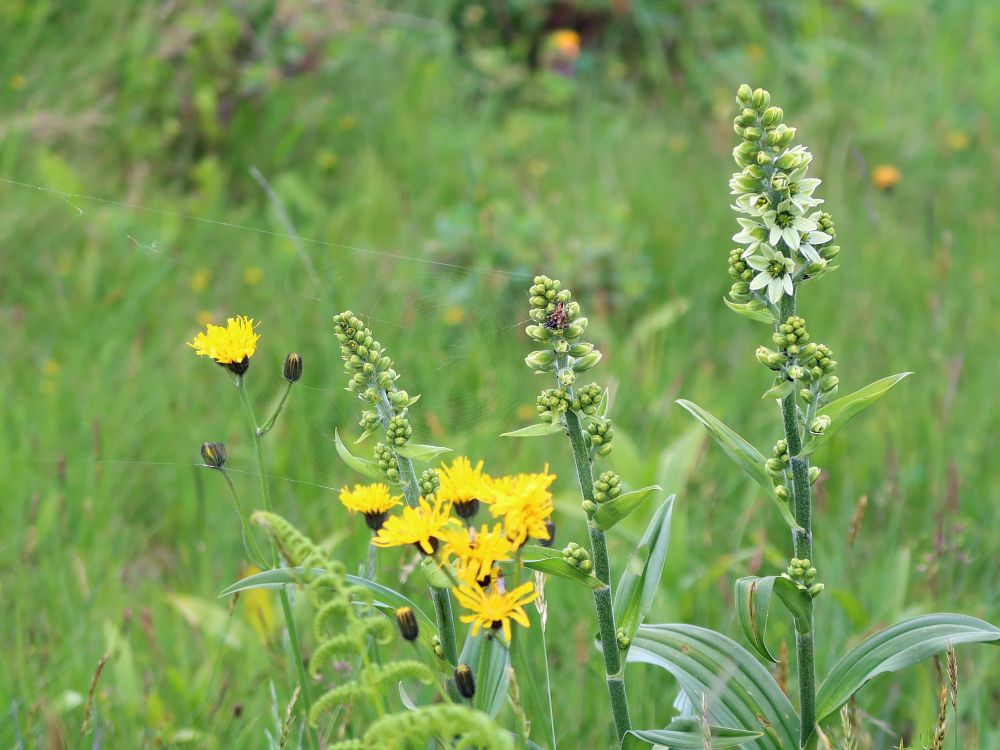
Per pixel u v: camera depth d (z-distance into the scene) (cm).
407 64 675
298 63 629
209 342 172
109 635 280
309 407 229
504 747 122
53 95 588
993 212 548
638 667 263
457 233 496
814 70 714
